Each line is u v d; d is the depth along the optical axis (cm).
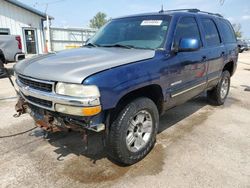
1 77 886
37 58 330
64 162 321
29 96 298
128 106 292
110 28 429
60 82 257
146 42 363
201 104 588
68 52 348
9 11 1714
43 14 1869
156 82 318
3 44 878
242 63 1625
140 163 320
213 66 484
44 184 276
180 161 325
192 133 416
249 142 384
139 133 321
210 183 279
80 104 247
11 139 383
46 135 390
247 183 280
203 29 453
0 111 512
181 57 368
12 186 272
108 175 294
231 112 532
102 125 272
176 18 383
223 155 342
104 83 254
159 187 272
